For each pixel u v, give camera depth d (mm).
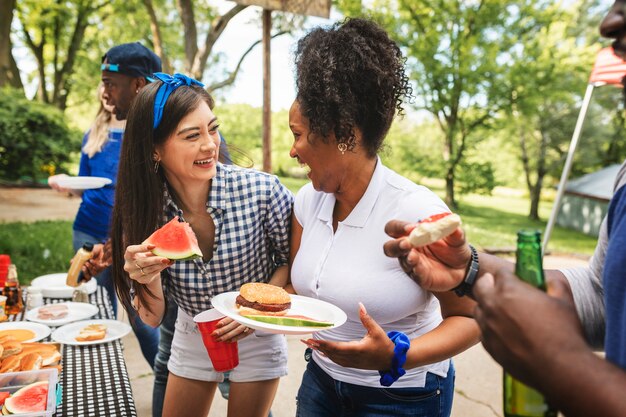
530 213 20703
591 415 641
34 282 3258
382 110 1448
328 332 1683
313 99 1424
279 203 1928
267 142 6395
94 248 2717
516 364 696
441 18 18609
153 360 3160
